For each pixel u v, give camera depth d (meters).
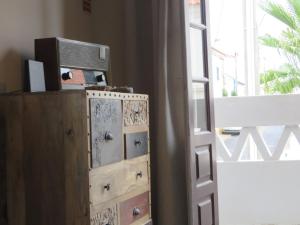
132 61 3.13
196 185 2.98
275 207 3.84
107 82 2.46
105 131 1.85
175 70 3.03
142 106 2.26
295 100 3.82
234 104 3.92
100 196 1.80
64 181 1.76
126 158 2.05
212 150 3.23
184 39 2.92
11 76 2.17
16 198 1.85
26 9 2.32
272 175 3.84
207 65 3.23
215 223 3.23
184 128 2.99
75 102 1.74
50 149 1.79
